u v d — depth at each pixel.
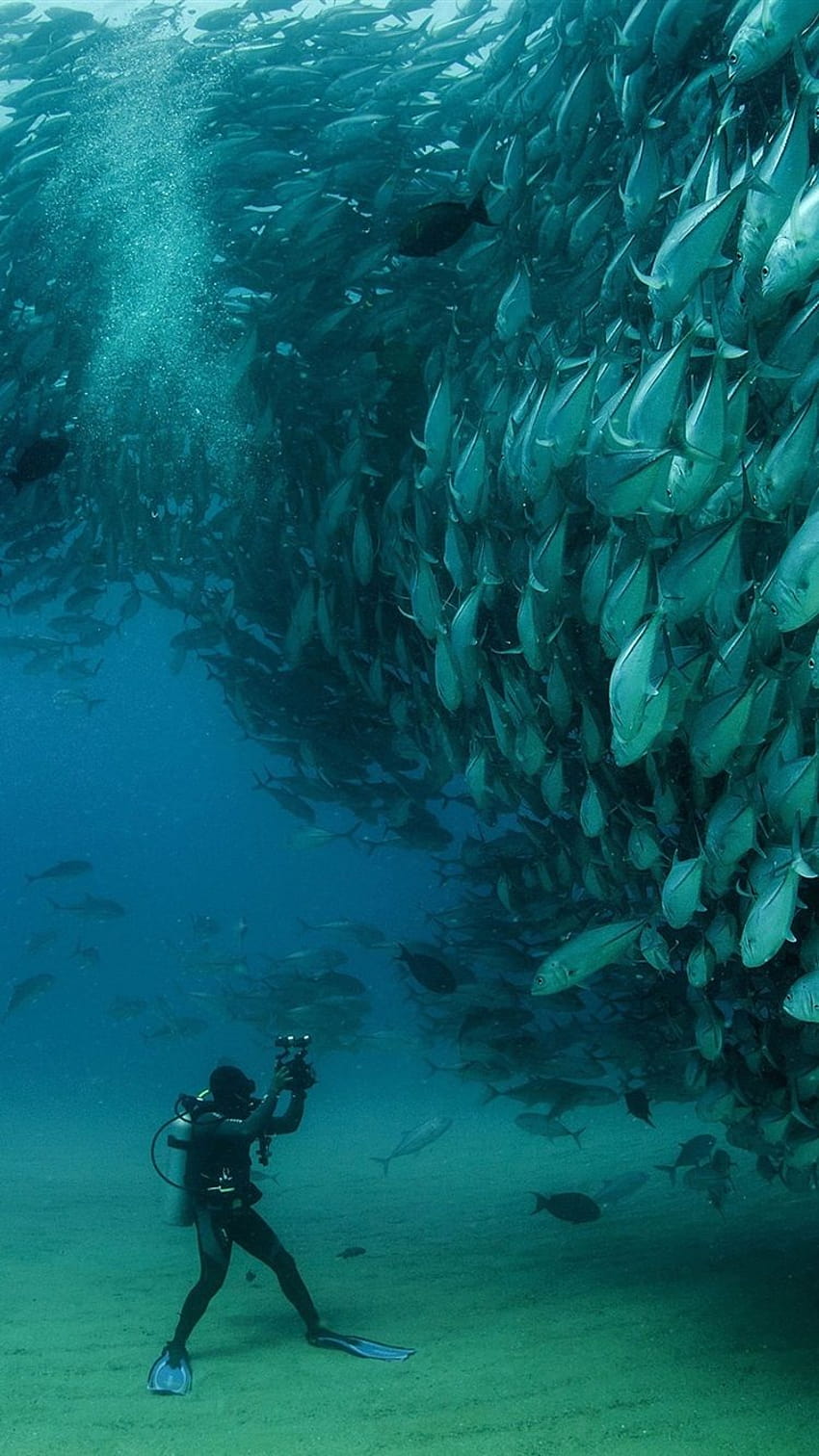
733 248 3.99
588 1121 14.18
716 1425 4.24
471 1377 4.95
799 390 3.30
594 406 4.23
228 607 8.18
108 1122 17.22
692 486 3.39
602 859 5.60
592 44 5.07
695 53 4.52
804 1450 3.98
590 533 5.05
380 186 6.81
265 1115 5.20
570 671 5.10
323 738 7.89
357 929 8.71
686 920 3.79
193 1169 5.33
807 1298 5.66
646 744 3.36
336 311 6.84
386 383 6.86
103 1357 5.52
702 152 3.74
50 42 6.93
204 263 7.36
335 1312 6.17
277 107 6.93
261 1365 5.29
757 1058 5.08
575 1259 7.01
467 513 4.68
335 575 7.21
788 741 3.69
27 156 7.09
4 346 7.86
